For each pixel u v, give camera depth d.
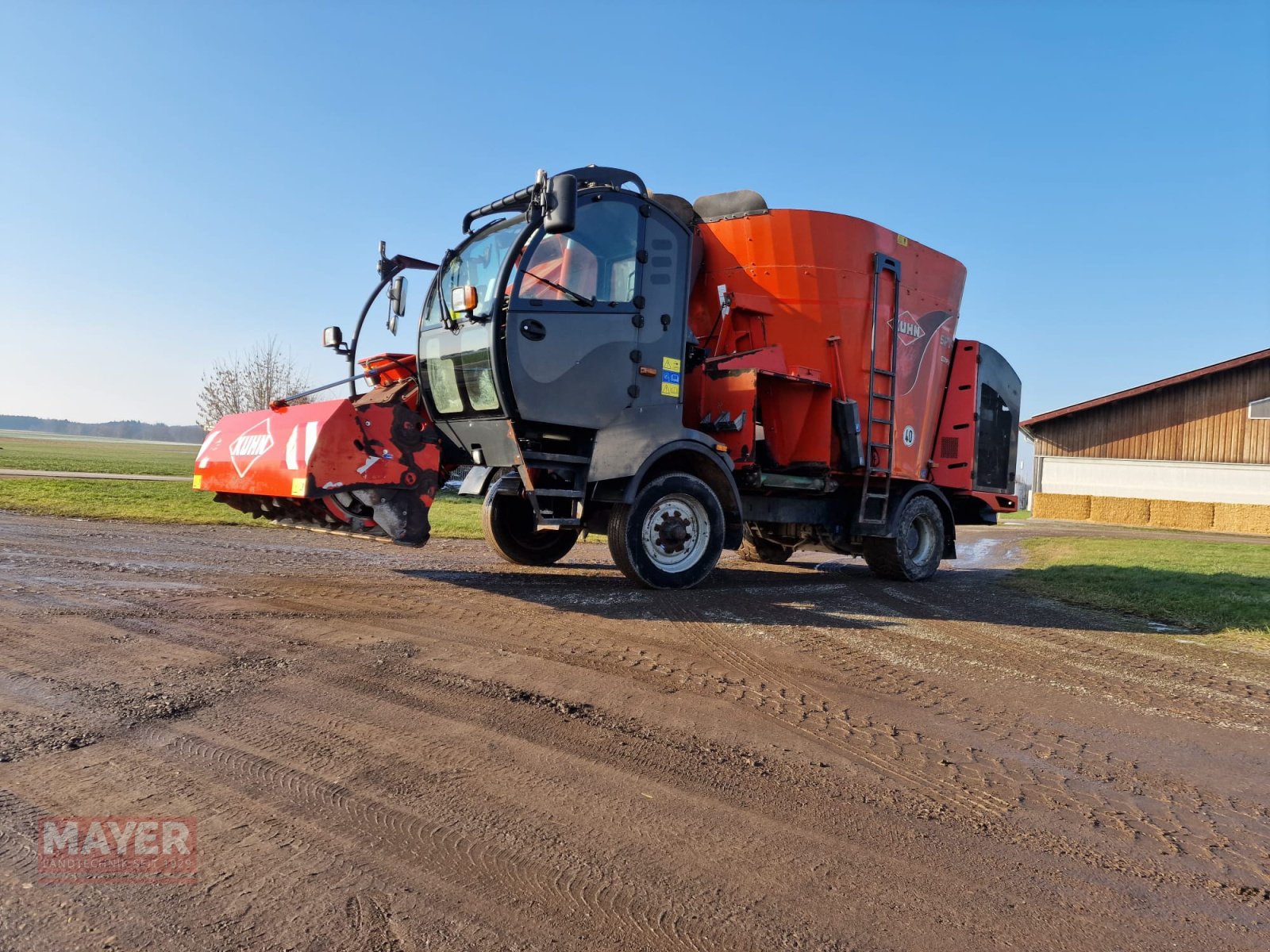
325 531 7.27
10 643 4.34
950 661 5.26
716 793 2.92
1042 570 11.12
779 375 7.98
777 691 4.27
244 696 3.64
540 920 2.04
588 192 6.73
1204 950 2.08
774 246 8.41
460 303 6.36
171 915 1.97
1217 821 2.95
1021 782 3.22
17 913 1.95
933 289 9.70
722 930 2.04
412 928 1.97
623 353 6.89
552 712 3.66
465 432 7.02
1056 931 2.13
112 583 6.23
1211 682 5.07
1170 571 10.85
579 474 6.80
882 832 2.69
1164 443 32.38
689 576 7.38
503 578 7.75
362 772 2.90
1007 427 11.12
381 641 4.74
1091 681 4.95
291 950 1.85
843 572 10.49
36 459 39.09
